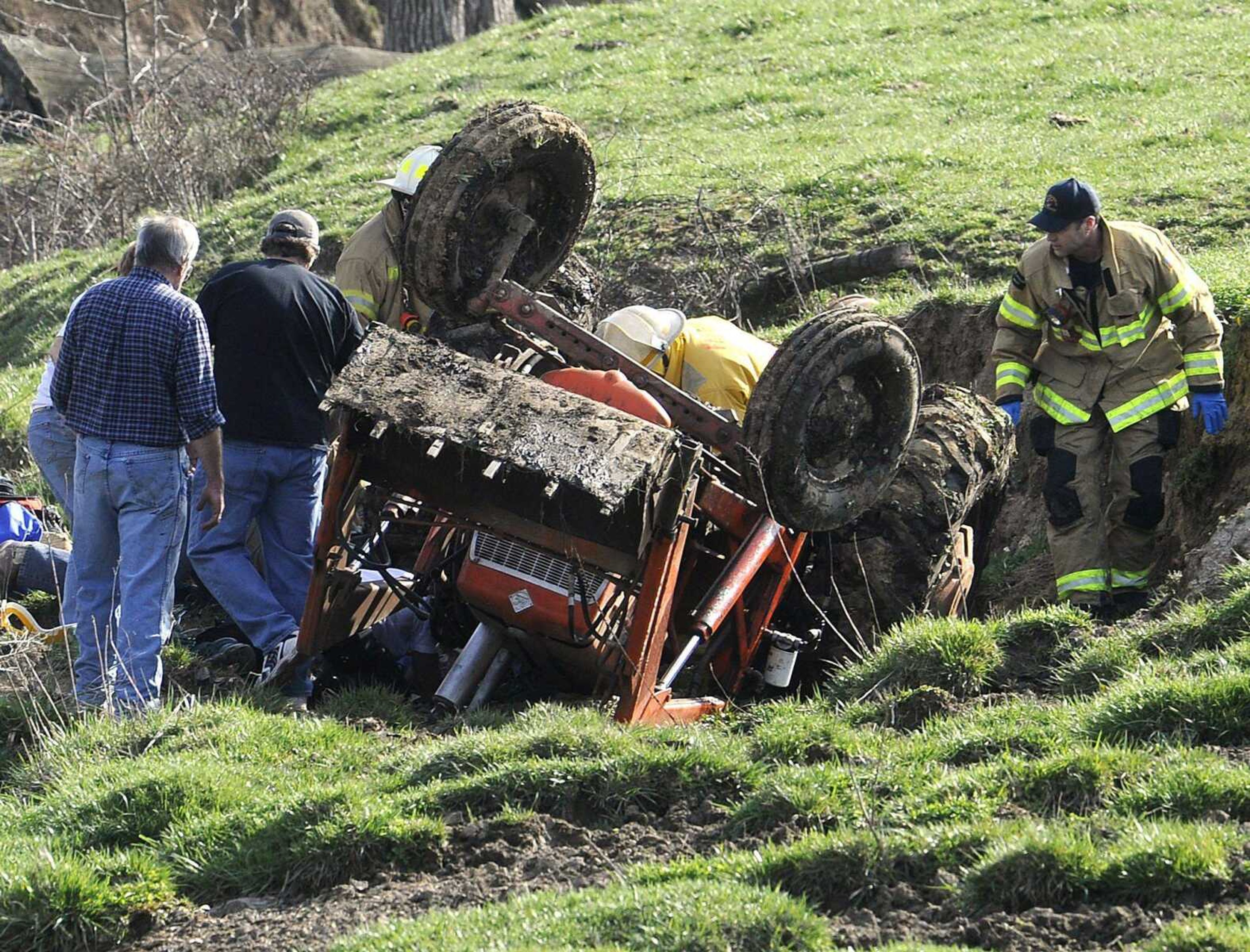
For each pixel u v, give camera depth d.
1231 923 13.81
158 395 24.12
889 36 80.69
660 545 21.86
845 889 16.05
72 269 69.62
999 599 30.23
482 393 22.62
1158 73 65.94
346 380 22.95
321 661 26.00
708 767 19.14
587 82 79.00
